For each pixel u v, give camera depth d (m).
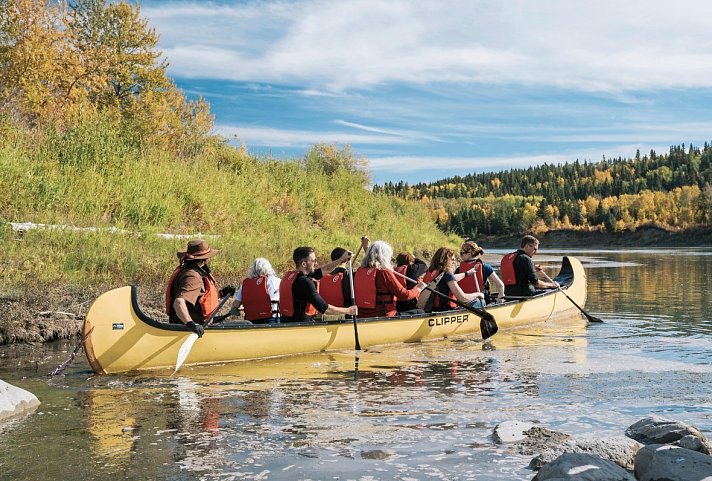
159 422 4.80
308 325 7.73
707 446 3.95
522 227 161.50
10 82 22.00
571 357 7.56
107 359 6.52
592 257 46.88
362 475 3.72
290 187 22.55
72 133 16.77
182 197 16.39
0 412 4.85
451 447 4.21
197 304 6.95
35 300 8.98
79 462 3.93
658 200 154.50
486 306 9.69
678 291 16.62
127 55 29.94
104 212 14.16
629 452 3.92
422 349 8.23
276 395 5.68
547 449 4.11
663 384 6.03
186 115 24.58
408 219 29.31
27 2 22.52
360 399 5.52
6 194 12.92
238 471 3.79
